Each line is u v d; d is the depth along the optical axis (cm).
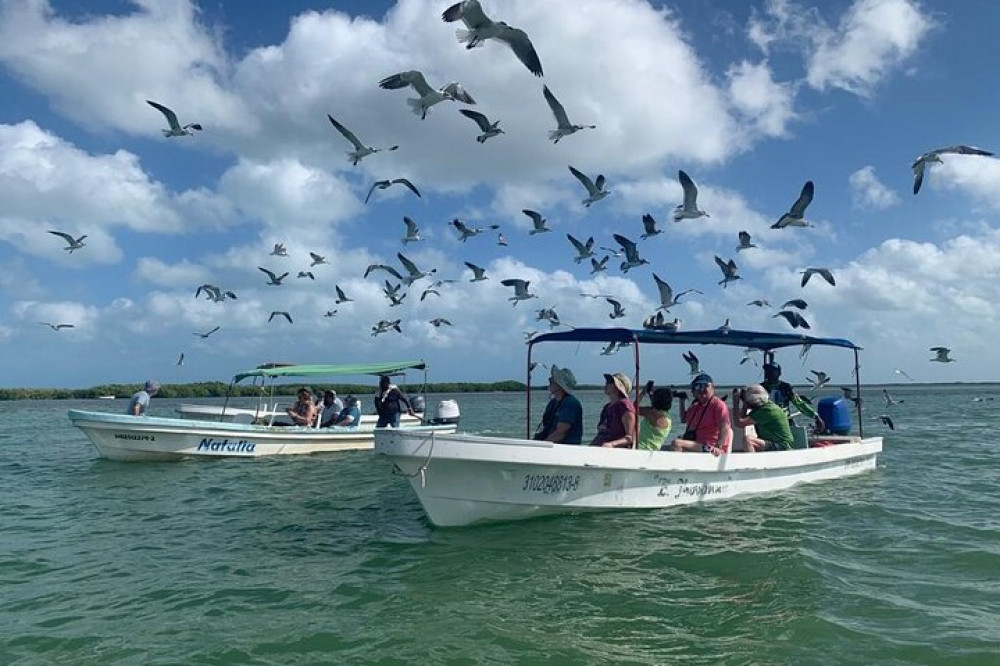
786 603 764
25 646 678
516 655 645
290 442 2095
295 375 2227
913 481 1527
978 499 1316
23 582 873
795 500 1291
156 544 1058
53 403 8775
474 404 6712
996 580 837
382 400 2048
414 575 877
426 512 1072
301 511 1286
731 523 1112
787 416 1437
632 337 1245
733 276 1939
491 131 1550
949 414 4266
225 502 1392
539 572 879
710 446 1231
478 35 1083
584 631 697
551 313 2111
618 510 1145
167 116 1888
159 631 712
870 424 3431
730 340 1455
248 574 896
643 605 764
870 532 1062
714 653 644
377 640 682
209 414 2598
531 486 1069
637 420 1159
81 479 1708
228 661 640
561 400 1162
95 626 727
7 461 2075
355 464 1936
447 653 651
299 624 725
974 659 622
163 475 1762
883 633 681
